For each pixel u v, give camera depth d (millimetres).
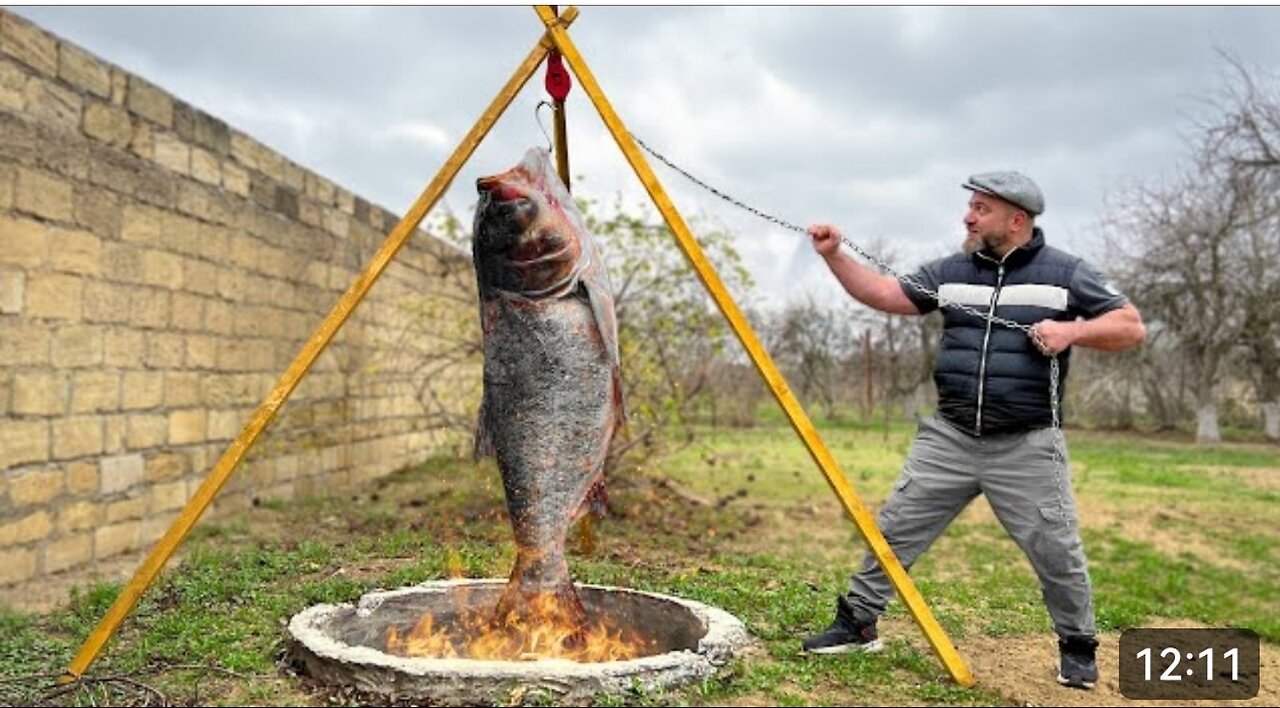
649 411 11742
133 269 9586
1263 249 27359
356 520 11023
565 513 4961
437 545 9297
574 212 4965
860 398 40438
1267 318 27969
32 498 8219
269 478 12406
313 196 13523
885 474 18297
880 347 40094
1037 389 4973
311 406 13578
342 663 4629
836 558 9766
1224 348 29062
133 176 9555
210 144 10930
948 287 5215
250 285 11891
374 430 15719
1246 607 8344
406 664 4512
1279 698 5426
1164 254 28594
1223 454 25312
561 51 5039
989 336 5062
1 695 4805
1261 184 23578
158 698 4711
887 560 4918
